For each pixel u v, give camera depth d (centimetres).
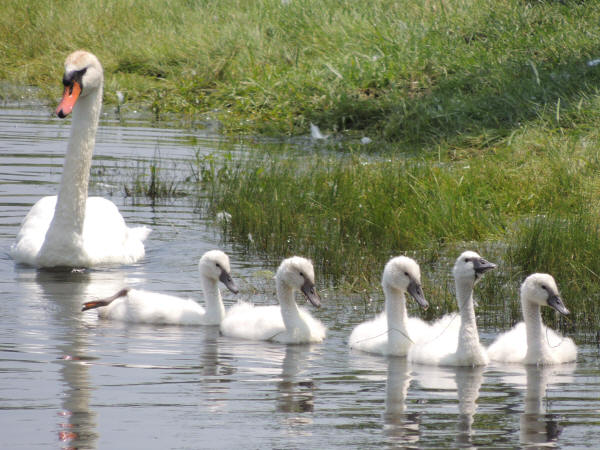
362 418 830
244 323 1126
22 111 2692
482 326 1166
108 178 1950
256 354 1039
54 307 1202
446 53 2759
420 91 2625
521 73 2539
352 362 1022
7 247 1495
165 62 3203
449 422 824
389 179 1802
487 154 2130
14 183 1834
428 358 1022
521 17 2862
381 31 2991
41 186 1822
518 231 1567
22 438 770
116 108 2862
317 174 1845
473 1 3062
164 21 3541
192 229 1625
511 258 1424
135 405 852
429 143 2308
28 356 995
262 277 1361
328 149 2294
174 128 2564
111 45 3356
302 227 1580
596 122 2152
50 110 2733
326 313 1214
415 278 1063
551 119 2233
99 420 812
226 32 3262
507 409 860
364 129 2503
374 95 2672
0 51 3375
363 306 1245
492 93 2469
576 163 1898
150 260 1452
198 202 1806
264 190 1758
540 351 1025
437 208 1636
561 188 1794
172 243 1537
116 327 1143
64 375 934
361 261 1409
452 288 1306
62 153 2119
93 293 1272
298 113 2636
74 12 3578
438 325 1116
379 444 771
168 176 1983
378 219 1608
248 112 2702
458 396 899
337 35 3038
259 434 787
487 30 2866
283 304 1103
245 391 901
